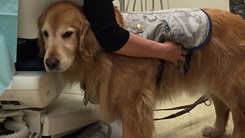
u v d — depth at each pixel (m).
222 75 1.33
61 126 1.33
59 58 1.05
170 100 1.42
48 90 1.25
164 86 1.33
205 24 1.25
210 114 1.92
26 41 1.26
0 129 1.27
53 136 1.33
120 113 1.27
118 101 1.21
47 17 1.07
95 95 1.25
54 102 1.43
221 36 1.29
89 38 1.09
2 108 1.27
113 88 1.19
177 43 1.23
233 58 1.31
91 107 1.45
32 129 1.30
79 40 1.09
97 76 1.19
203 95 1.64
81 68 1.19
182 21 1.22
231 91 1.34
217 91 1.37
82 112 1.40
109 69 1.16
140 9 2.80
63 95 1.50
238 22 1.33
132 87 1.19
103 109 1.24
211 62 1.30
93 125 1.50
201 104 2.05
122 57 1.17
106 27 1.07
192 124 1.80
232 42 1.30
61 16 1.05
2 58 0.99
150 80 1.23
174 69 1.29
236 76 1.33
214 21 1.28
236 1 1.77
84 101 1.33
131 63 1.18
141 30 1.19
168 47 1.20
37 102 1.22
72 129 1.39
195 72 1.32
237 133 1.38
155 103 1.30
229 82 1.33
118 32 1.08
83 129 1.47
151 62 1.22
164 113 1.95
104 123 1.52
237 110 1.37
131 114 1.22
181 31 1.20
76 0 1.12
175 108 1.86
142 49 1.14
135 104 1.22
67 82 1.28
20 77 1.17
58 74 1.29
